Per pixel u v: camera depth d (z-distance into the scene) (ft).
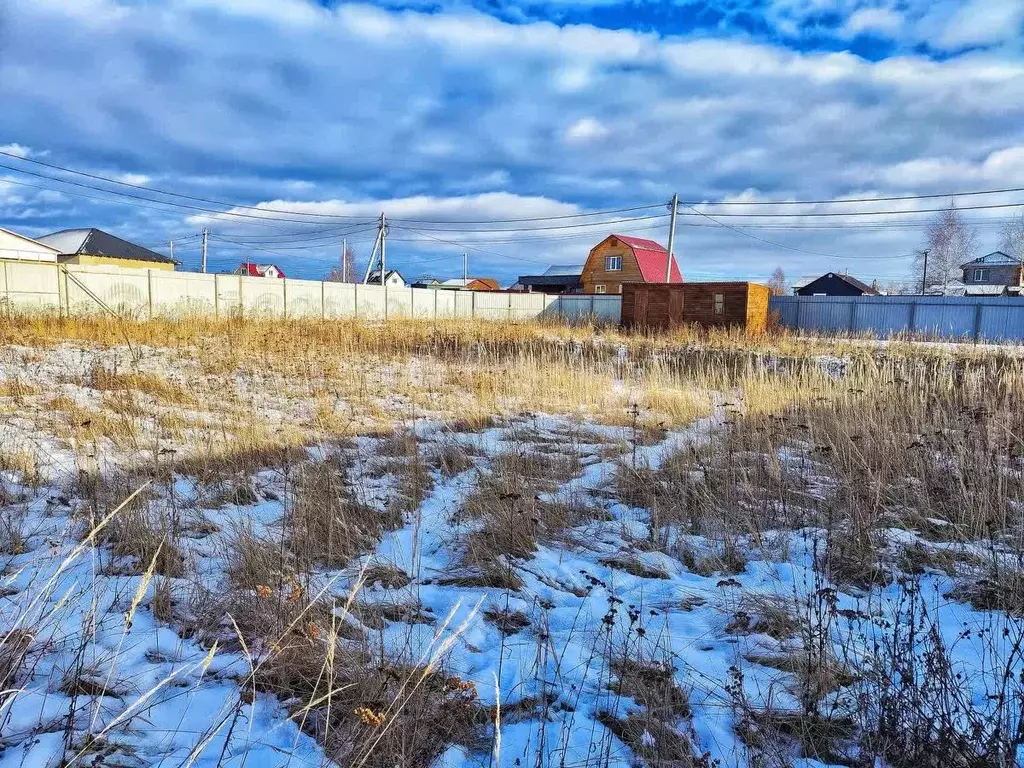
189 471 16.81
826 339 69.00
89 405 23.89
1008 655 9.11
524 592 11.53
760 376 31.78
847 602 11.15
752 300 79.51
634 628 10.25
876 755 7.27
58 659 8.08
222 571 11.40
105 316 58.34
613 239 154.51
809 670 8.21
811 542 13.89
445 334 59.52
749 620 10.44
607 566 12.92
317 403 27.37
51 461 16.35
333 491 15.16
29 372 29.78
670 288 83.51
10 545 11.27
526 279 199.31
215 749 6.82
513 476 17.03
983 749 7.01
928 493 15.70
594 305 114.42
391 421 25.18
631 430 25.14
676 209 101.81
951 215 160.15
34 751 6.34
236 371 34.68
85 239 124.26
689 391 31.58
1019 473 16.76
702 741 7.67
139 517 12.47
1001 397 25.39
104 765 6.33
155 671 8.14
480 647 9.68
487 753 7.25
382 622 9.87
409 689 7.69
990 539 12.59
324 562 12.27
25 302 64.44
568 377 34.99
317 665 8.23
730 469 18.48
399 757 6.73
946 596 11.32
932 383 28.09
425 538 13.91
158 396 26.86
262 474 17.46
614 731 7.80
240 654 8.71
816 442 20.67
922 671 8.32
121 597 9.98
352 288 96.78
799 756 7.42
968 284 171.12
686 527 14.96
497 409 28.14
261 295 86.63
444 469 18.89
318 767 6.59
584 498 16.72
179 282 78.33
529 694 8.38
